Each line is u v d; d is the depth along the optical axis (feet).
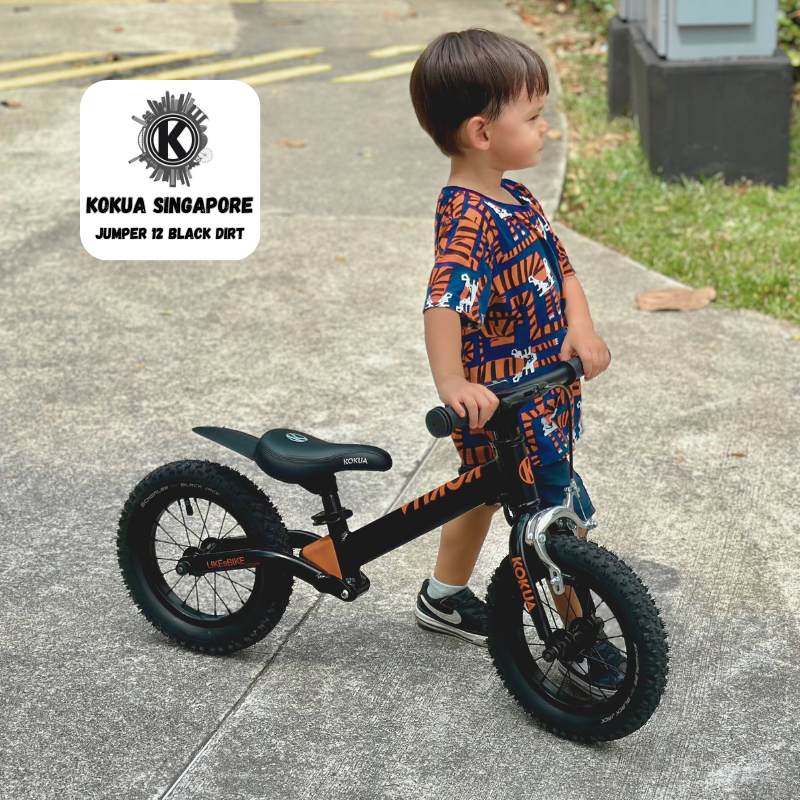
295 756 8.50
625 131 24.44
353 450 8.87
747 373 14.93
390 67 28.94
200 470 9.53
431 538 11.52
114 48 30.78
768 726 8.81
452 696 9.20
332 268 18.24
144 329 16.22
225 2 36.22
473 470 8.59
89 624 10.16
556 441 8.79
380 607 10.41
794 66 25.46
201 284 17.70
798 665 9.53
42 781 8.24
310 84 27.66
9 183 21.62
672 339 15.90
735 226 19.69
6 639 9.91
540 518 8.28
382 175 22.09
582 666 9.05
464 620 9.81
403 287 17.58
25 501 12.08
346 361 15.25
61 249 18.92
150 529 9.93
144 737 8.71
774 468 12.69
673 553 11.17
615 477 12.54
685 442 13.25
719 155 21.43
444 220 8.23
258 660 9.68
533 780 8.25
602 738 8.41
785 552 11.17
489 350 8.50
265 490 12.37
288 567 9.23
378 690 9.27
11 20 33.99
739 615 10.22
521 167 8.30
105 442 13.29
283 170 22.36
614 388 14.56
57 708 9.04
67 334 16.06
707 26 20.79
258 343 15.79
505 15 33.50
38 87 27.30
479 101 7.93
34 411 13.99
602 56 29.37
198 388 14.56
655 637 7.99
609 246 19.35
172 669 9.56
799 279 17.66
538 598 8.44
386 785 8.20
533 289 8.38
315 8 35.19
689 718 8.91
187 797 8.07
